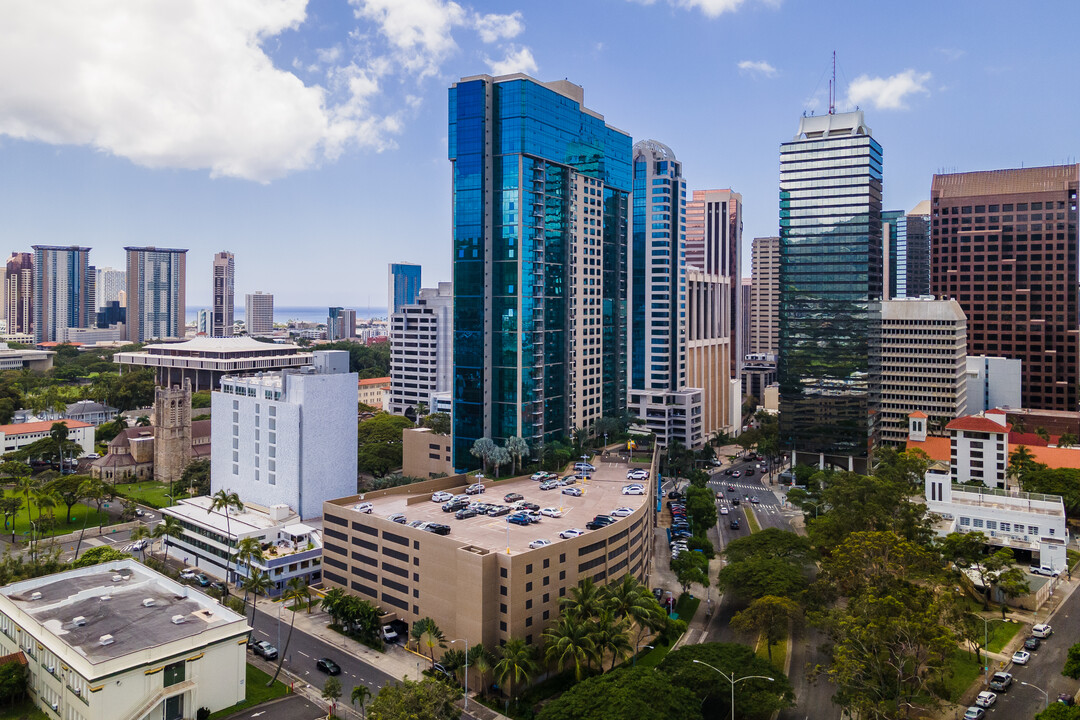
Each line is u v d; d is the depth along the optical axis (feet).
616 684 340.59
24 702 389.39
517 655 383.04
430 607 447.01
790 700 359.66
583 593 415.23
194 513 621.72
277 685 405.18
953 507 636.07
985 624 446.19
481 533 464.24
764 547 539.29
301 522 617.62
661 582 572.10
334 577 520.42
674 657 378.94
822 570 483.51
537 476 639.76
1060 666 422.41
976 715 364.38
